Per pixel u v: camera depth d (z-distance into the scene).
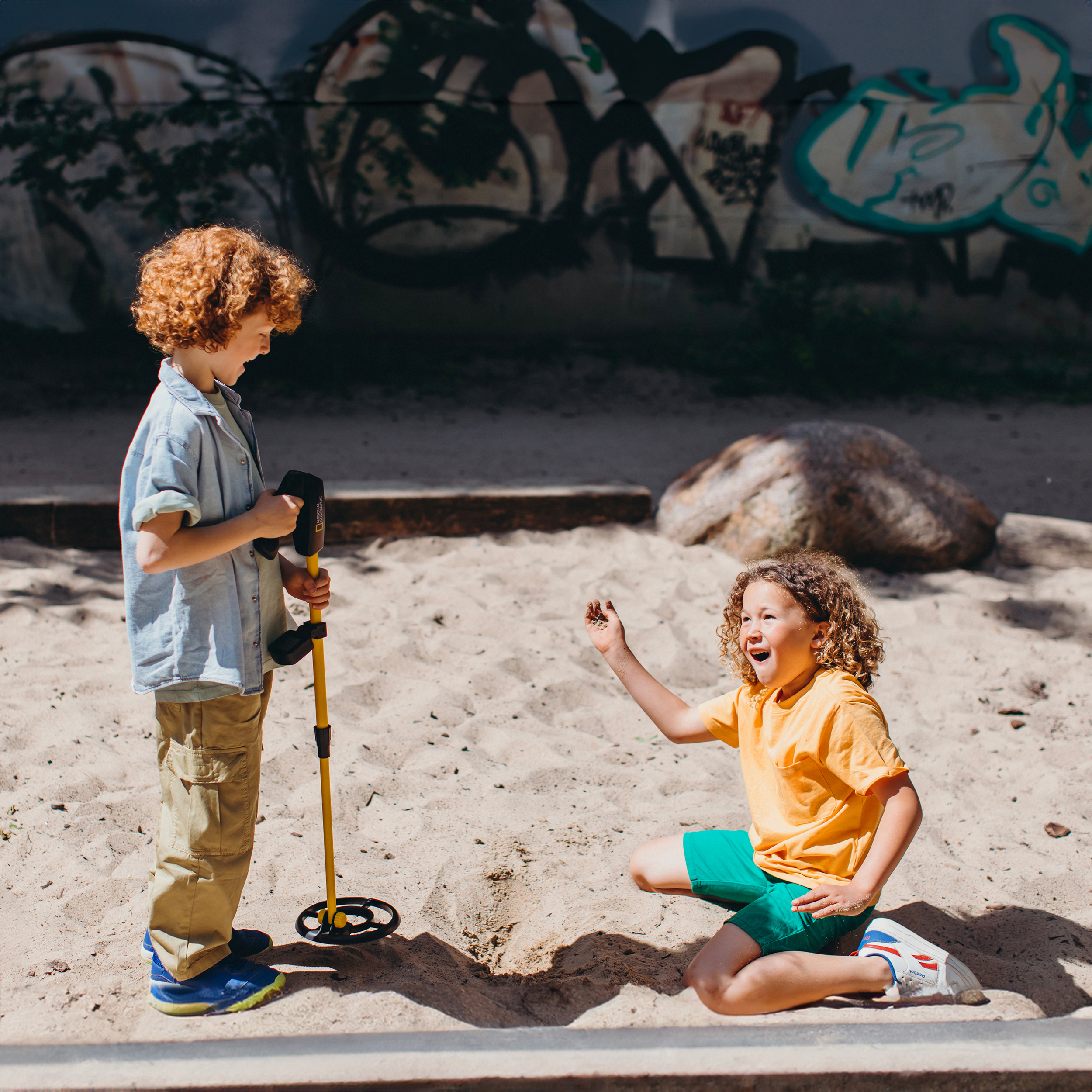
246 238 2.20
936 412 10.05
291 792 3.43
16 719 3.83
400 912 2.81
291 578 2.44
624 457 8.12
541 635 4.80
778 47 11.38
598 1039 2.13
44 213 10.52
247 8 10.47
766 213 11.71
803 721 2.44
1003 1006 2.37
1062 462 8.22
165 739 2.26
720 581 5.46
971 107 11.72
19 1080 2.00
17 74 10.24
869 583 5.55
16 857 3.01
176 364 2.21
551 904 2.91
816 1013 2.31
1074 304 12.18
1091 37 11.63
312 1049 2.08
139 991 2.41
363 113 10.85
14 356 10.33
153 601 2.19
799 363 10.59
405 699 4.17
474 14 10.83
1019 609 5.23
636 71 11.24
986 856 3.17
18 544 5.62
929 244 11.99
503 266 11.49
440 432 8.84
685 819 3.35
